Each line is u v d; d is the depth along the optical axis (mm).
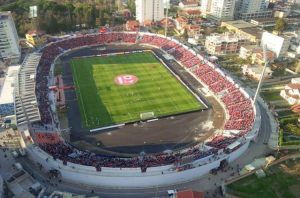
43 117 121812
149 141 112625
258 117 122812
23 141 106625
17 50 173250
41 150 100875
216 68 161375
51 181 93750
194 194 83562
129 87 149375
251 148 110812
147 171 93188
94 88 147750
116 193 90875
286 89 146000
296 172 99500
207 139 113688
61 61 177625
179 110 131125
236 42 192250
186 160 98000
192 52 182750
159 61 179500
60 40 197875
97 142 111500
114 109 131125
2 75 151750
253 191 91812
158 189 92688
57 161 95938
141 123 122625
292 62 181875
